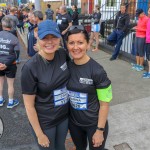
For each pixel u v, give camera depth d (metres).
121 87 5.48
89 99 2.16
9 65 4.46
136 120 4.04
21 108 4.74
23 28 14.84
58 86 2.07
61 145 2.42
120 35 7.55
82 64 2.09
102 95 2.11
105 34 9.77
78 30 2.02
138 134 3.65
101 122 2.16
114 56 7.88
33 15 4.40
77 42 2.02
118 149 3.32
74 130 2.38
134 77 6.11
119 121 4.02
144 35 6.18
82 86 2.09
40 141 2.15
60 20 7.59
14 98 5.18
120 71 6.66
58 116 2.19
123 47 8.01
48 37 1.92
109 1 10.93
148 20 5.89
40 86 2.02
